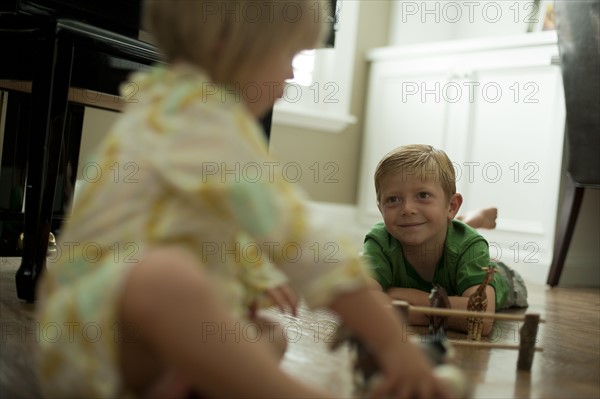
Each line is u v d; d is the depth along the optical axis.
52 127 1.07
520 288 1.65
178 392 0.48
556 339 1.16
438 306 0.87
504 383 0.78
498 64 2.85
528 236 2.66
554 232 2.58
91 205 0.54
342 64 3.40
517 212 2.72
